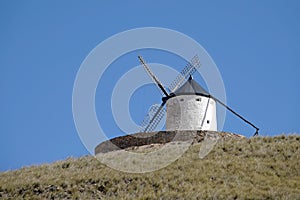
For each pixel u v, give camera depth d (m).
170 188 49.94
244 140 68.38
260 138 68.44
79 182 51.66
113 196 48.34
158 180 51.84
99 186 50.78
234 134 75.56
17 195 49.19
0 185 50.94
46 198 48.47
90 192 49.66
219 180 51.44
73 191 49.62
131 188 50.38
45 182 51.28
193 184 50.66
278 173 53.50
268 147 62.72
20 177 55.25
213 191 47.75
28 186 50.66
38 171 58.41
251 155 60.31
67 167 61.06
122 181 52.00
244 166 55.56
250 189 48.47
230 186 49.88
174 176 53.22
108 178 52.31
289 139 66.44
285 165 55.56
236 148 64.00
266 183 50.34
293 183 50.38
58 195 48.91
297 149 61.03
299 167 54.75
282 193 47.06
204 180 51.69
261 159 58.41
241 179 51.75
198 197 46.62
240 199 45.78
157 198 47.00
